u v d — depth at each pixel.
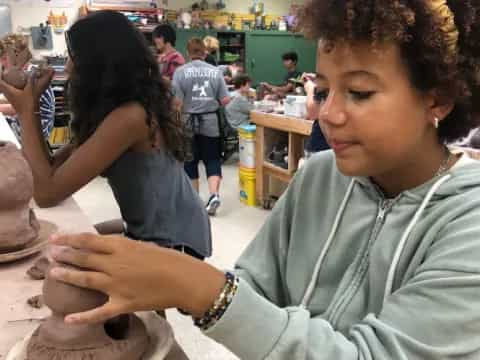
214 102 4.30
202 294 0.57
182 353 0.82
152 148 1.64
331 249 0.80
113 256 0.58
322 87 0.64
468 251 0.57
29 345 0.73
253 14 8.20
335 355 0.56
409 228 0.68
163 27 5.20
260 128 4.13
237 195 4.64
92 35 1.58
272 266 0.91
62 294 0.68
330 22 0.58
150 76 1.64
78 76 1.63
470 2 0.61
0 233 1.10
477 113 0.68
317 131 2.97
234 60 8.15
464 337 0.55
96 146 1.54
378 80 0.58
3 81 1.58
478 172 0.67
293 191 0.90
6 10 6.11
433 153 0.69
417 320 0.56
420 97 0.61
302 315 0.61
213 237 3.50
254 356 0.57
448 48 0.59
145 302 0.58
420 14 0.57
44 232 1.25
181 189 1.73
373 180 0.77
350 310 0.73
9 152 1.10
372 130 0.60
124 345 0.71
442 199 0.67
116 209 4.15
